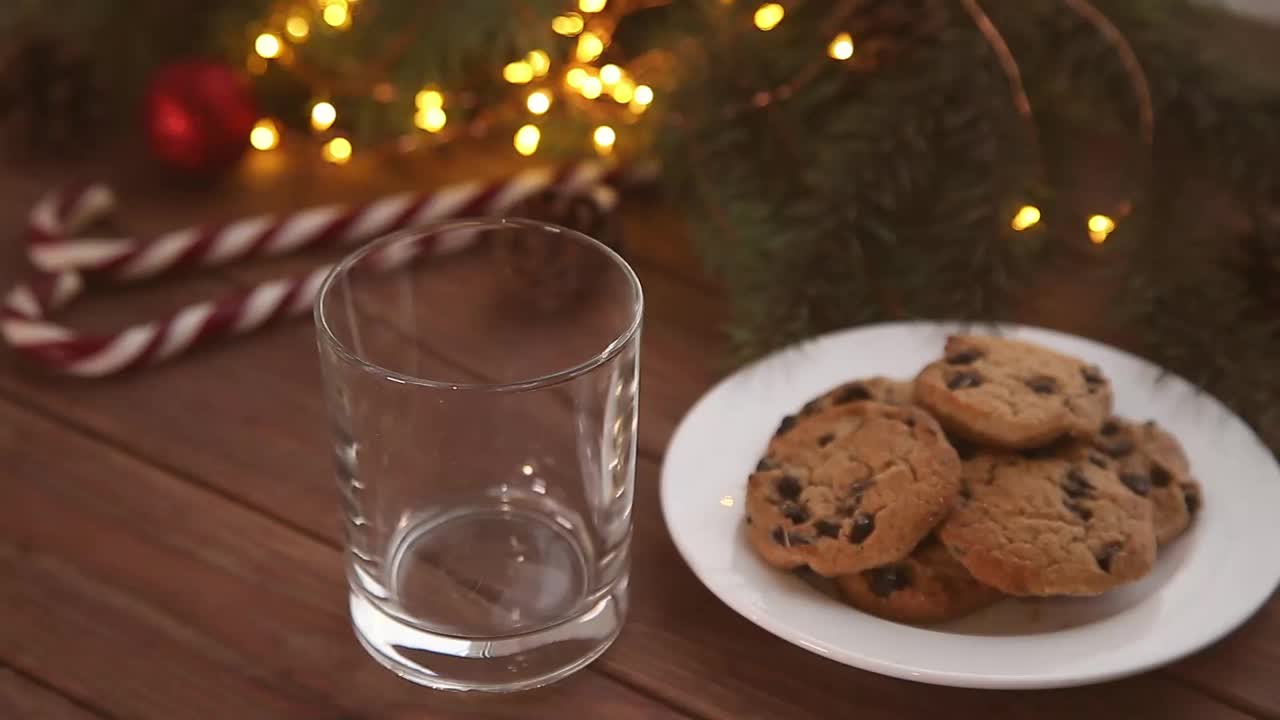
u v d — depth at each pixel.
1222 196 0.89
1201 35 0.90
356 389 0.66
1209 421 0.75
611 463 0.68
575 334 0.76
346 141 0.95
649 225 0.91
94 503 0.76
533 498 0.70
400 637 0.69
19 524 0.75
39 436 0.79
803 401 0.76
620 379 0.67
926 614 0.69
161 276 0.88
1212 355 0.79
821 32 0.89
